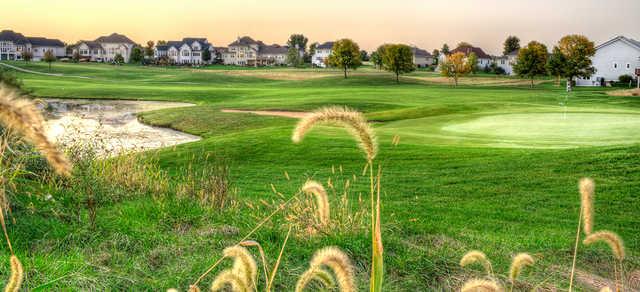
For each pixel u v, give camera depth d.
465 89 75.81
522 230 9.98
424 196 12.86
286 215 8.02
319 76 112.69
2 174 7.11
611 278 7.02
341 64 106.81
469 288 2.54
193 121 36.44
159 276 5.61
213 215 8.39
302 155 18.39
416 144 20.16
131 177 10.56
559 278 6.57
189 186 9.98
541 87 88.00
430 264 6.26
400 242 7.12
